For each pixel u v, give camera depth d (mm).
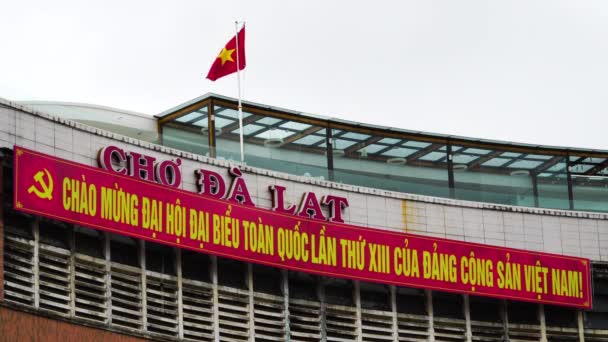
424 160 74438
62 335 59562
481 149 75250
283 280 66688
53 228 61125
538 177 75625
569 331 72375
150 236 62656
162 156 64688
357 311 68250
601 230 73938
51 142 61438
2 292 58344
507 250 71375
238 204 65312
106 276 61969
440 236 70938
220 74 71625
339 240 67562
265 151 71562
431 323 69812
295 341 66562
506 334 71312
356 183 70750
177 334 63500
